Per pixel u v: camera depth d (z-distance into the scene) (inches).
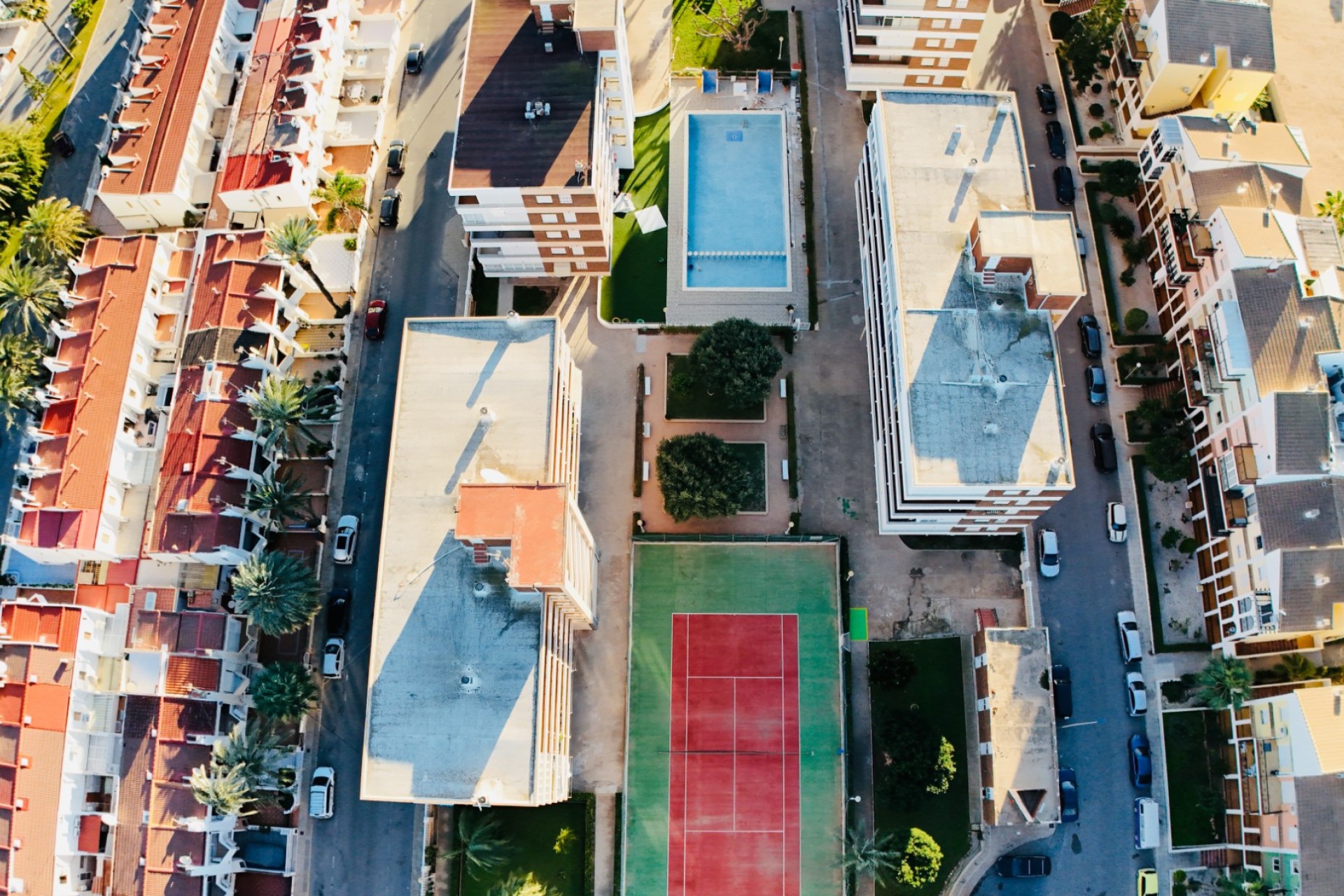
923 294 3934.5
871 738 4138.8
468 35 4527.6
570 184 4060.0
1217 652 4153.5
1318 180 4859.7
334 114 4918.8
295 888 3996.1
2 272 4404.5
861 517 4379.9
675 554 4328.3
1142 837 3944.4
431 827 4003.4
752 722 4138.8
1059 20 5128.0
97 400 4284.0
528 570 3277.6
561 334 3863.2
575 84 4237.2
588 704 4173.2
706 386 4416.8
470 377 3759.8
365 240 4771.2
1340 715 3666.3
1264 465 3900.1
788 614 4259.4
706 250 4815.5
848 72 4918.8
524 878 3902.6
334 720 4136.3
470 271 4662.9
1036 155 4911.4
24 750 3922.2
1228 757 4050.2
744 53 5123.0
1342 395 4033.0
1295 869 3644.2
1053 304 3846.0
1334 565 3789.4
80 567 4308.6
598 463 4456.2
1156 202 4618.6
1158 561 4296.3
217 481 4104.3
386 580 3590.1
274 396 4106.8
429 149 4928.6
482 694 3474.4
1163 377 4485.7
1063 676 4109.3
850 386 4552.2
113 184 4687.5
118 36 5310.0
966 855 3996.1
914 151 4170.8
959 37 4653.1
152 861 3789.4
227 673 4005.9
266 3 4891.7
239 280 4367.6
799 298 4697.3
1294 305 4020.7
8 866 3838.6
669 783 4077.3
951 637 4217.5
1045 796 3878.0
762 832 4033.0
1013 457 3695.9
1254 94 4603.8
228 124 4990.2
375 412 4530.0
